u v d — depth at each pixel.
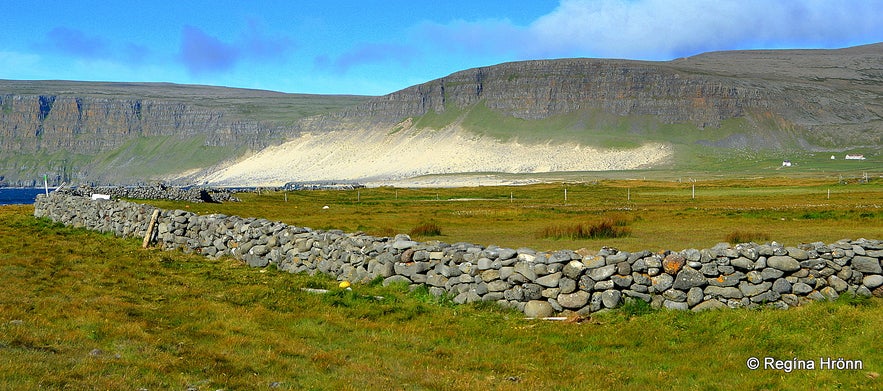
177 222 27.11
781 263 15.91
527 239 34.56
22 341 12.16
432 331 15.12
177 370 11.49
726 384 11.83
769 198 78.44
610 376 12.30
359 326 15.32
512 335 14.85
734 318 14.97
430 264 18.42
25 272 20.16
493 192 124.75
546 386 11.64
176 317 15.41
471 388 11.35
